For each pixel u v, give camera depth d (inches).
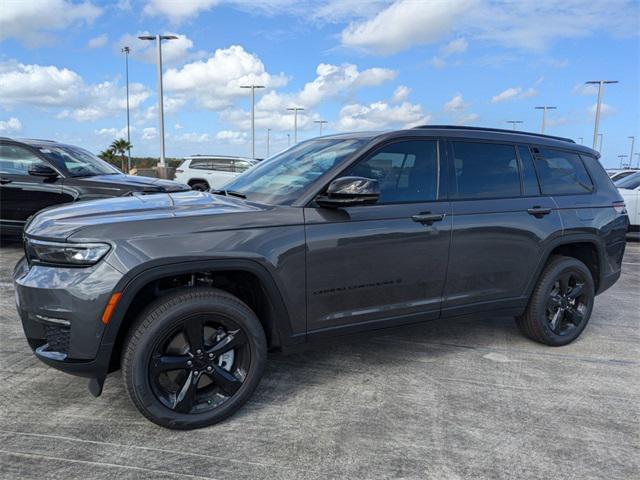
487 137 157.0
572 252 185.8
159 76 1048.2
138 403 107.6
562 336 172.2
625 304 232.1
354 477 98.7
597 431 118.0
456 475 100.0
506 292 158.1
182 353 112.8
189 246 108.7
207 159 725.9
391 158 138.6
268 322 126.1
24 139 306.2
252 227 116.6
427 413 124.3
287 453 106.0
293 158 148.6
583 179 178.4
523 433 116.3
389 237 133.0
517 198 158.6
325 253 124.7
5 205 297.6
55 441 107.5
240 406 119.1
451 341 175.3
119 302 103.0
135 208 119.3
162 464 100.7
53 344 107.3
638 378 148.3
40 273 106.0
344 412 123.9
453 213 144.0
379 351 164.4
